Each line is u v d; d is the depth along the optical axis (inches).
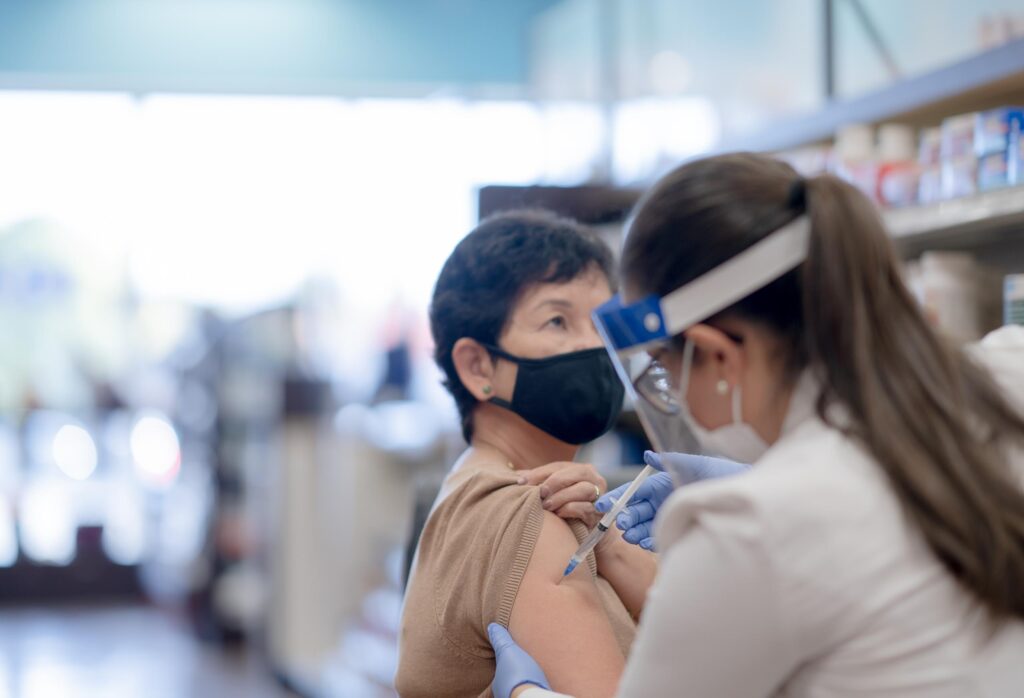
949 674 37.6
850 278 39.2
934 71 96.8
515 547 53.7
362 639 198.4
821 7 124.4
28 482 305.4
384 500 213.8
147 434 305.0
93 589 308.2
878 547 38.0
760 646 38.0
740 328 41.4
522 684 49.5
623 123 166.1
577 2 182.7
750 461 43.9
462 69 258.1
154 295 303.6
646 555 59.9
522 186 83.4
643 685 40.1
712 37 144.9
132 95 249.0
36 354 304.3
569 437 60.4
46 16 237.5
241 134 274.1
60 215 293.6
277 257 281.9
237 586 247.1
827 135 112.7
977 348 47.3
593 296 60.6
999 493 38.6
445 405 200.7
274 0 249.9
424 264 267.7
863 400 39.1
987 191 85.0
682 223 41.4
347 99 256.8
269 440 225.3
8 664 229.9
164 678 218.1
